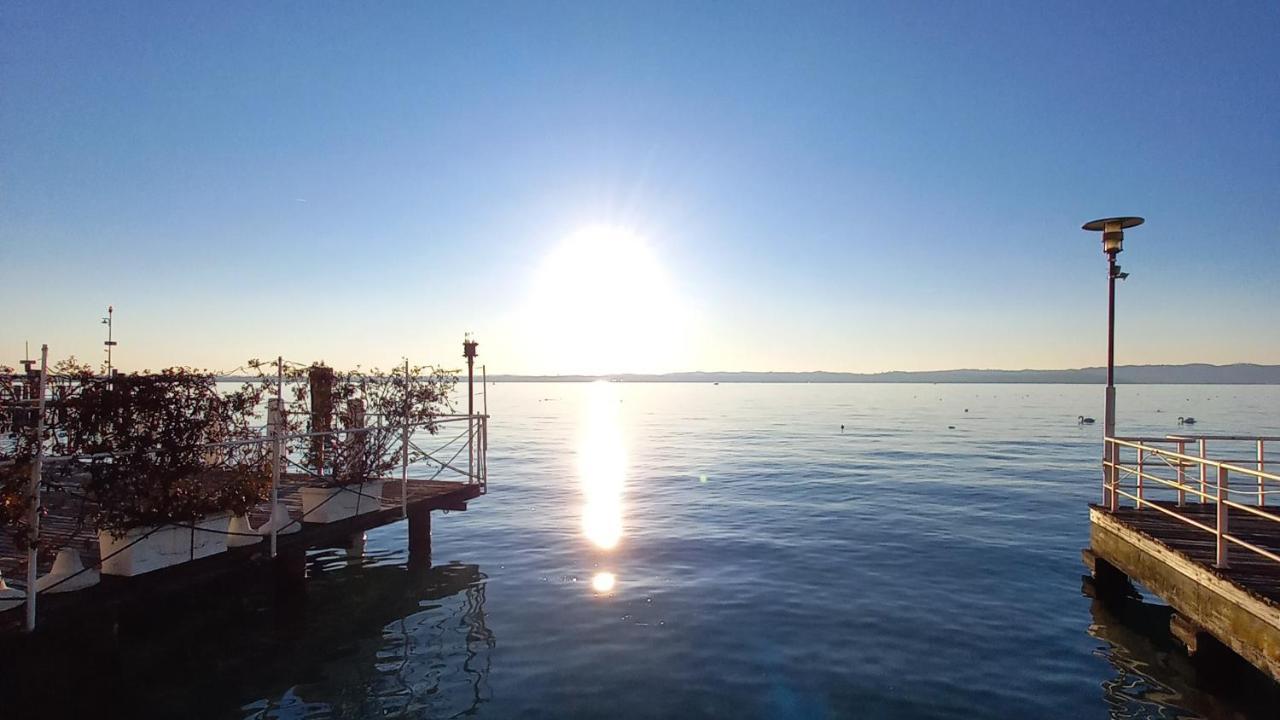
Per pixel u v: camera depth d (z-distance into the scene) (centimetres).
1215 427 5622
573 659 850
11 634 614
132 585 713
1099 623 982
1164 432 5041
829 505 1995
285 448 1073
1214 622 747
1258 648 664
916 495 2177
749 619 995
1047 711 715
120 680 699
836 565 1300
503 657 857
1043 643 905
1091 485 2388
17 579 696
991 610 1036
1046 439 4466
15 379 637
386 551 1418
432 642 906
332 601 1081
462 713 711
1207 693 758
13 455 612
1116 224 1162
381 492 1166
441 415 1294
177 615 930
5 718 611
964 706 726
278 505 962
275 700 739
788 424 6234
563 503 2053
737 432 5272
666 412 8894
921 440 4409
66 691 652
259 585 955
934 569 1269
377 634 935
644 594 1117
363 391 1170
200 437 773
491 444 4284
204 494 821
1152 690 767
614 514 1862
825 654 866
